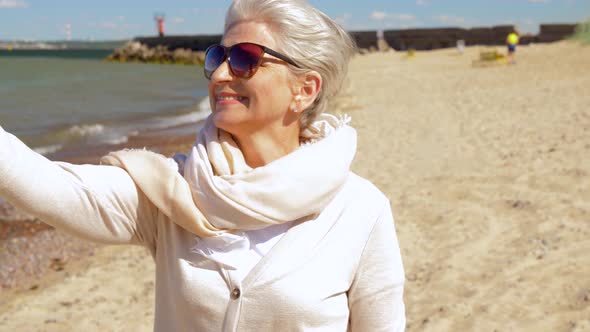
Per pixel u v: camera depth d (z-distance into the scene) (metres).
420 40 63.25
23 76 47.72
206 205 1.27
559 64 24.77
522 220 5.95
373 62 41.53
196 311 1.29
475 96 16.78
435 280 4.78
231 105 1.36
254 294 1.27
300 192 1.29
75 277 5.49
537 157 8.36
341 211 1.40
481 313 4.16
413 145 10.39
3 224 6.98
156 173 1.28
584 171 7.33
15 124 18.83
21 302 5.02
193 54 73.44
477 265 5.00
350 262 1.38
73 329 4.50
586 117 11.09
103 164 1.35
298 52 1.37
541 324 3.94
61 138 15.38
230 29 1.40
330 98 1.54
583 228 5.55
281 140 1.45
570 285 4.44
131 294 5.08
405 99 17.81
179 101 26.98
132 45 83.69
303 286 1.29
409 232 5.93
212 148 1.35
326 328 1.34
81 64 74.12
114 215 1.26
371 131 12.24
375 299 1.43
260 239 1.33
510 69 24.89
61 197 1.18
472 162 8.61
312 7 1.42
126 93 31.70
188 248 1.31
